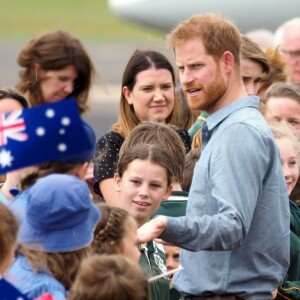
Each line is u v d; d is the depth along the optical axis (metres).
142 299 15.98
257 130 20.34
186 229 19.44
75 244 17.58
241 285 20.59
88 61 19.95
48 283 17.34
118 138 25.20
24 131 16.88
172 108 26.16
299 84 36.66
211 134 20.84
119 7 65.81
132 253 18.64
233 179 20.06
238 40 20.86
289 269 23.25
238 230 19.78
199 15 20.89
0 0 141.12
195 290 20.75
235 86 20.89
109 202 24.56
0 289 16.36
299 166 25.58
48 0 142.75
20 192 18.94
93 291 15.81
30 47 19.84
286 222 20.92
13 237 16.11
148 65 25.70
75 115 16.88
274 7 61.31
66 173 18.20
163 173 21.27
